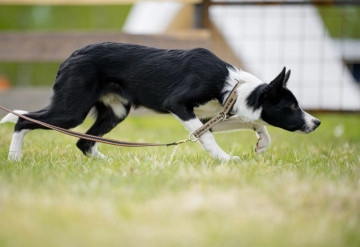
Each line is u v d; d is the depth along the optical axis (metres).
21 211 4.27
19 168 6.10
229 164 6.20
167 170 5.71
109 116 7.57
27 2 13.40
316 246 3.57
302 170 5.84
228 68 6.79
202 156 7.14
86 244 3.57
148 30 16.97
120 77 6.91
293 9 13.81
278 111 6.64
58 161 6.68
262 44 13.95
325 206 4.44
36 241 3.61
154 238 3.70
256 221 4.08
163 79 6.76
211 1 13.64
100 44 7.00
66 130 6.56
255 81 6.76
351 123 13.50
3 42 13.34
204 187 4.97
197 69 6.61
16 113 6.79
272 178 5.39
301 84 14.20
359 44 14.84
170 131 12.07
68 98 6.77
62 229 3.87
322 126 13.18
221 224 4.01
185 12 15.86
